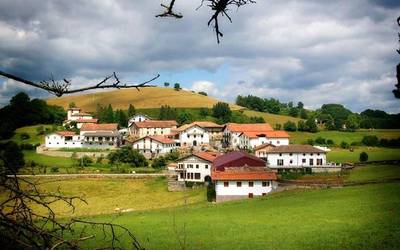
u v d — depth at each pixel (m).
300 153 93.50
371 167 82.06
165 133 145.88
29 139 129.50
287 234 36.59
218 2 7.01
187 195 76.31
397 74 8.30
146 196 76.56
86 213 64.38
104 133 127.75
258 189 69.25
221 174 70.81
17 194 5.60
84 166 99.31
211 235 37.84
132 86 5.74
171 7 6.76
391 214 40.00
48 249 5.29
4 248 5.32
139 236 37.41
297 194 59.66
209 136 143.38
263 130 130.75
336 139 149.75
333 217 42.09
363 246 30.52
